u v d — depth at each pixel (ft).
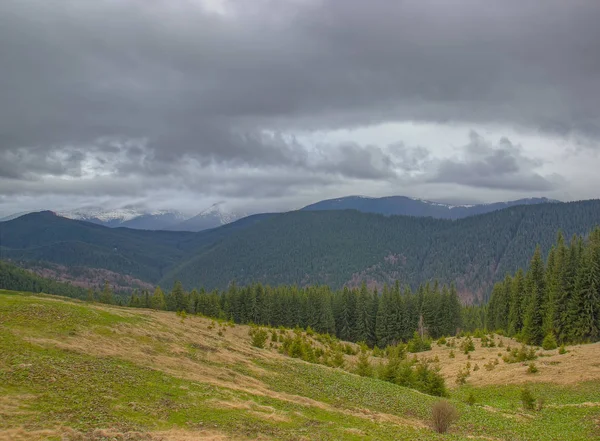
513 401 148.36
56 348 103.50
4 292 169.37
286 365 155.84
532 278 313.53
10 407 71.56
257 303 436.35
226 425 83.71
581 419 116.98
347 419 103.45
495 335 328.49
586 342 252.21
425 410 127.34
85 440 65.57
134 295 460.14
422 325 405.59
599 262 265.34
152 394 91.56
